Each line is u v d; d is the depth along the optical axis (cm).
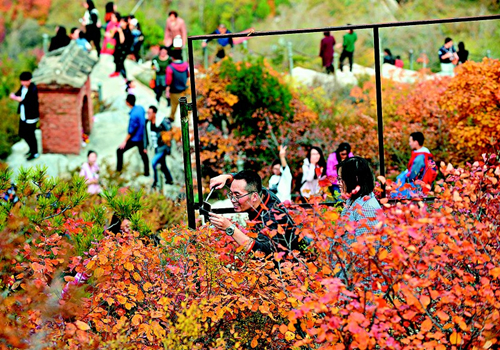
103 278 558
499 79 1236
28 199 668
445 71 2217
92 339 506
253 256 587
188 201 644
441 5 3347
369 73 2325
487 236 504
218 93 1645
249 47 3206
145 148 1655
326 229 489
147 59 3052
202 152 1638
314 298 473
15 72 2606
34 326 506
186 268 572
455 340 457
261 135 1680
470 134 1271
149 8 3691
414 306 481
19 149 1895
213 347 530
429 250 494
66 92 1777
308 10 3581
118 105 2131
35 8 3491
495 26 3105
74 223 620
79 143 1811
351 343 473
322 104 1870
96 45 2489
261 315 560
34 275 548
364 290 449
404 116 1602
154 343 535
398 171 1543
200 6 3659
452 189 550
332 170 1153
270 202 632
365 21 3356
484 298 477
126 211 724
